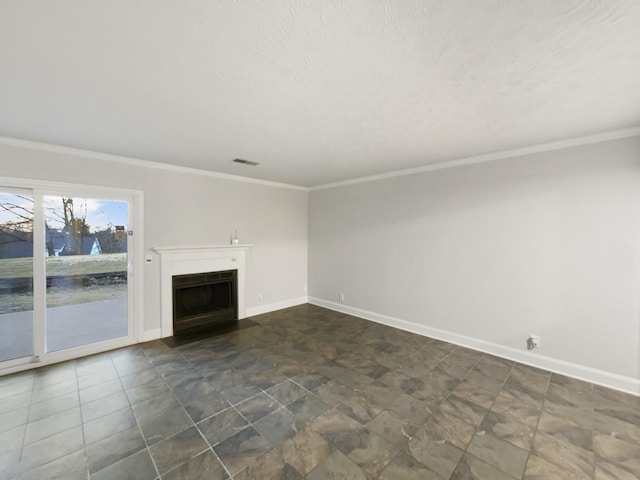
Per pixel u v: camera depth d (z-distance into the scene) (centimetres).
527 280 318
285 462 180
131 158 359
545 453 188
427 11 117
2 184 286
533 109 216
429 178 395
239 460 181
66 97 196
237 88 183
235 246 457
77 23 124
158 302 390
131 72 165
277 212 527
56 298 321
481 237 350
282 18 121
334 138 281
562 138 283
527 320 318
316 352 345
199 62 155
